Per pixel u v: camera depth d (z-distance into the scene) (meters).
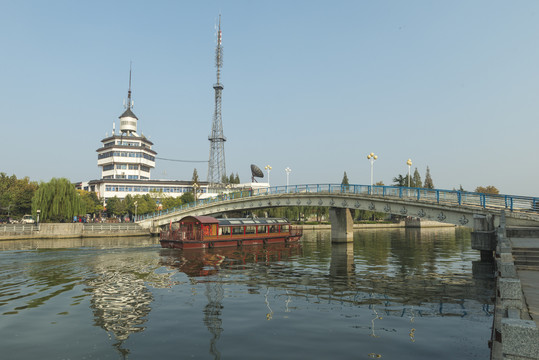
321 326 12.33
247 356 9.79
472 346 10.43
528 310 9.01
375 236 63.94
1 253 33.66
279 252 36.78
